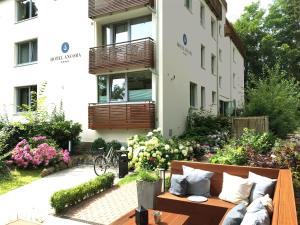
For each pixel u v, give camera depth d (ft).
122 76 43.86
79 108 47.14
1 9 58.08
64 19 49.39
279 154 23.76
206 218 17.17
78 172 35.29
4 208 22.31
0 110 57.26
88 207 22.09
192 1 53.67
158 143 30.99
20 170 34.71
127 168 32.78
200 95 56.80
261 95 55.31
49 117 45.93
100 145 41.93
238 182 17.80
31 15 54.39
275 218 8.64
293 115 54.34
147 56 39.47
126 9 41.01
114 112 41.65
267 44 114.73
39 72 52.01
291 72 112.27
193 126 48.29
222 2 75.87
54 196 21.07
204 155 36.14
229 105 83.46
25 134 40.86
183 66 48.06
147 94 41.45
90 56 44.29
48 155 35.42
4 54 57.21
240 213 11.02
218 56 71.10
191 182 19.12
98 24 45.91
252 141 31.42
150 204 19.93
